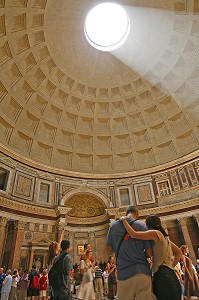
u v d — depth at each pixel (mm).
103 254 22000
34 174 22297
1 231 17625
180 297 3072
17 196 19938
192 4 19562
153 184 24391
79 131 26625
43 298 11398
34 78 22859
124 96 26359
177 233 21234
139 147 26812
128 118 27094
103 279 14633
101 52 23844
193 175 22438
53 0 19016
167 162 25016
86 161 26641
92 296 6699
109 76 25406
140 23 21984
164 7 20344
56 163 24859
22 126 23188
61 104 25344
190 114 24609
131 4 20766
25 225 19266
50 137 25172
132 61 24359
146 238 3211
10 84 21328
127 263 3080
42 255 18828
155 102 25922
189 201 20969
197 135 24203
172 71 23750
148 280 2957
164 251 3344
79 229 23406
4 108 21578
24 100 22875
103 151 26984
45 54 22250
